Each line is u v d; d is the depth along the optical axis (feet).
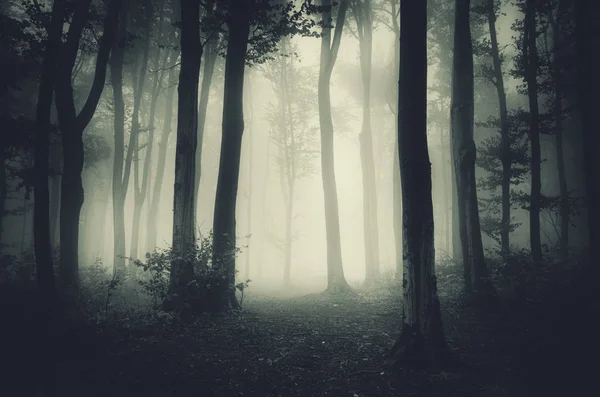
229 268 38.29
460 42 38.96
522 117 52.39
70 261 43.11
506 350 22.89
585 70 42.75
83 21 43.34
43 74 31.73
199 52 35.12
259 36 42.93
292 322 33.65
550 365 19.85
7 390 16.98
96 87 45.85
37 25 41.68
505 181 54.08
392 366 20.15
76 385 17.84
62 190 43.75
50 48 32.17
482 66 55.36
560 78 52.80
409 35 21.18
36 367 19.34
